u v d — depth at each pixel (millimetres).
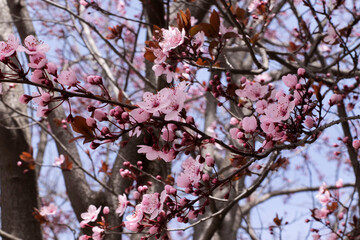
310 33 3623
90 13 3514
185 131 1701
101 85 1609
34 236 3869
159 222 1782
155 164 3414
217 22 2104
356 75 3154
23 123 4012
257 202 5156
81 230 3445
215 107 4586
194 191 1818
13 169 3893
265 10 3115
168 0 3301
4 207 3898
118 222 3412
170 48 1968
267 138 1869
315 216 3213
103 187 3486
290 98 1897
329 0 3180
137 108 1537
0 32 4230
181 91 1596
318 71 3334
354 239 3375
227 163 3924
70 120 1500
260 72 2479
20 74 1453
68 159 3570
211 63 2211
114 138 1532
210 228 3189
